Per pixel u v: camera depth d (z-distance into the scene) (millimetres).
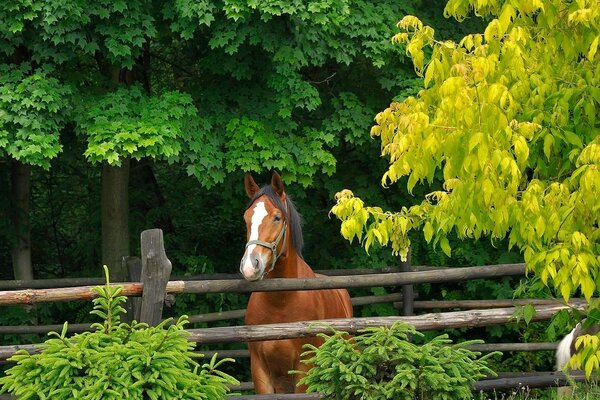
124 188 17391
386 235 7395
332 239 18062
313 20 14148
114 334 7137
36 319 16375
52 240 20500
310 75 17406
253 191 10242
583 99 6750
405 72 16141
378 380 7258
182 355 7148
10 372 6898
